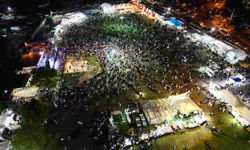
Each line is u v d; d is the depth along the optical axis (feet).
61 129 130.72
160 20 275.80
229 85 162.09
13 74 181.16
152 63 192.13
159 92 157.79
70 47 220.23
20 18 292.81
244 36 229.04
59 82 166.40
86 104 147.54
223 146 119.44
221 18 268.41
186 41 227.40
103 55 206.08
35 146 113.29
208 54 204.23
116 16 295.89
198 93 156.25
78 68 185.68
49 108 143.95
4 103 145.38
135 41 230.89
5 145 117.80
